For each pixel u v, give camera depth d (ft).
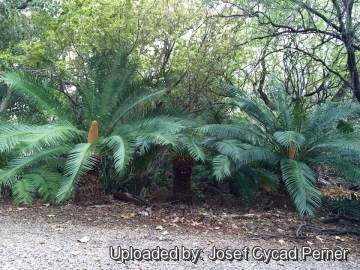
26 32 40.45
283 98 29.53
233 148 25.55
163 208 27.32
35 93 26.00
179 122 24.97
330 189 41.55
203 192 32.42
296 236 21.58
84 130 27.66
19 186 24.97
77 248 18.07
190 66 32.50
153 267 16.08
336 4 27.84
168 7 32.86
